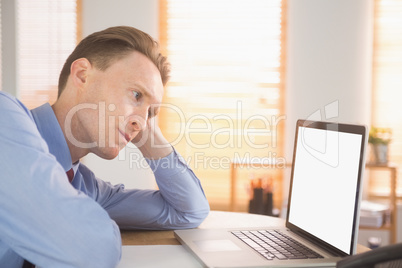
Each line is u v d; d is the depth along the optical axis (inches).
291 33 149.3
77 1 153.2
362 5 147.3
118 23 152.9
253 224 52.8
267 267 34.5
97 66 39.3
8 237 31.6
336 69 148.9
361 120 148.9
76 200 32.3
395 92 147.3
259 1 149.6
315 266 35.4
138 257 38.4
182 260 37.8
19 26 156.3
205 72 151.6
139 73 39.4
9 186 30.7
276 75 150.1
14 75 156.9
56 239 31.1
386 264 25.8
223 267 34.0
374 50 147.1
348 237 37.3
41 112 40.1
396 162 147.2
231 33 150.7
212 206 149.7
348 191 38.4
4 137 31.9
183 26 151.7
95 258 32.1
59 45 156.0
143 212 48.4
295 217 47.9
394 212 129.9
